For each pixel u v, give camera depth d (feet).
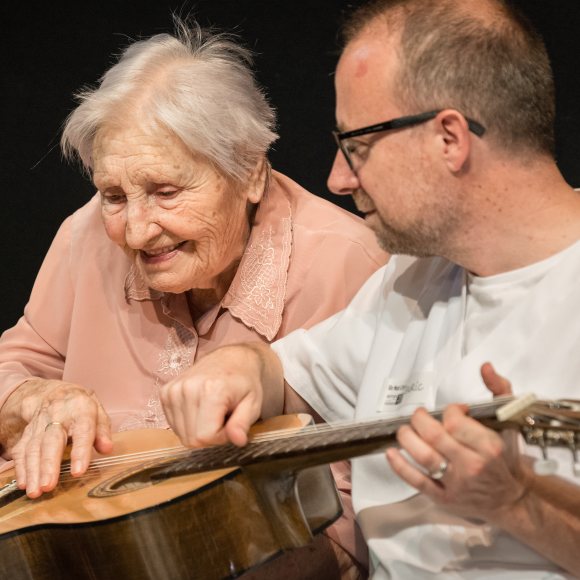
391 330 12.82
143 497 11.44
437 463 9.29
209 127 14.17
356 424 10.85
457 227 11.26
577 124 20.74
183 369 15.69
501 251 11.25
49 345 17.06
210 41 15.34
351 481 13.71
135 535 11.10
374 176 11.36
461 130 10.88
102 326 16.25
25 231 24.44
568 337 10.74
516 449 9.48
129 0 24.70
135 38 24.49
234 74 14.92
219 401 11.83
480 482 9.30
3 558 11.63
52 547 11.69
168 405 12.07
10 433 15.21
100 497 12.02
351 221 15.70
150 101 14.20
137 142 14.15
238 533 11.19
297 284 15.30
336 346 13.52
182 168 14.21
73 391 14.76
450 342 11.85
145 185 14.28
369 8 11.71
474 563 11.16
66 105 24.68
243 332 15.47
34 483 12.75
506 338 11.05
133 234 14.33
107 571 11.31
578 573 10.07
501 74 10.96
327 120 22.98
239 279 15.39
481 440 9.08
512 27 11.19
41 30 25.07
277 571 13.26
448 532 11.35
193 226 14.34
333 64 23.21
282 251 15.38
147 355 15.96
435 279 12.59
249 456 11.21
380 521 11.97
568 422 8.60
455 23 11.12
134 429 14.82
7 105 24.88
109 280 16.28
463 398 11.12
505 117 10.94
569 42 20.95
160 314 15.93
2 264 24.35
